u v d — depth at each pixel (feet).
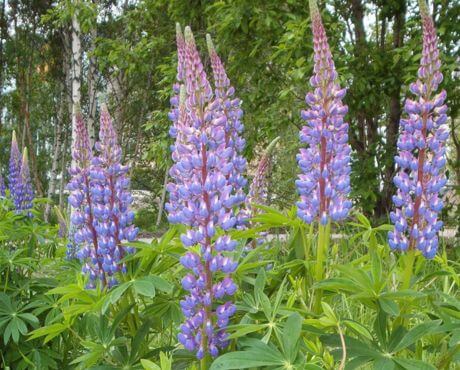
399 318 7.98
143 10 35.40
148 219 69.51
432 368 6.65
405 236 8.25
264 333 8.12
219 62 10.37
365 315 13.56
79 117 9.93
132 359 8.75
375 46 26.99
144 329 8.82
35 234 13.67
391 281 8.94
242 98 28.71
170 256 8.89
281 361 6.46
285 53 24.29
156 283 8.19
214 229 7.25
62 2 37.37
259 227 8.98
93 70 59.00
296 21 23.20
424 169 7.88
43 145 96.78
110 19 60.80
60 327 8.96
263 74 28.30
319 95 8.42
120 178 9.61
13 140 16.30
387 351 7.11
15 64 87.45
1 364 11.78
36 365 11.39
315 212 8.41
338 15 28.53
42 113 93.86
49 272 14.29
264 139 29.45
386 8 26.53
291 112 25.99
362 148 27.84
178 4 31.01
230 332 8.00
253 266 8.61
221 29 26.63
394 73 24.63
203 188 7.24
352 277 7.27
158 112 29.37
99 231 9.32
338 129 8.36
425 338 9.39
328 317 6.96
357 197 25.75
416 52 22.97
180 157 8.04
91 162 9.61
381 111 27.76
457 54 25.03
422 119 7.97
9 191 15.53
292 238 9.46
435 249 7.89
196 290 7.44
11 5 81.30
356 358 6.98
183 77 9.48
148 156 29.84
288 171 31.14
